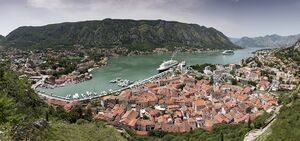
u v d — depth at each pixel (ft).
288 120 347.56
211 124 589.73
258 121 506.07
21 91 553.64
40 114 487.20
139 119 611.06
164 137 524.52
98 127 419.95
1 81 542.57
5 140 220.43
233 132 485.15
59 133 297.12
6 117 259.80
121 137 422.41
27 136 244.22
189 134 538.88
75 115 554.87
